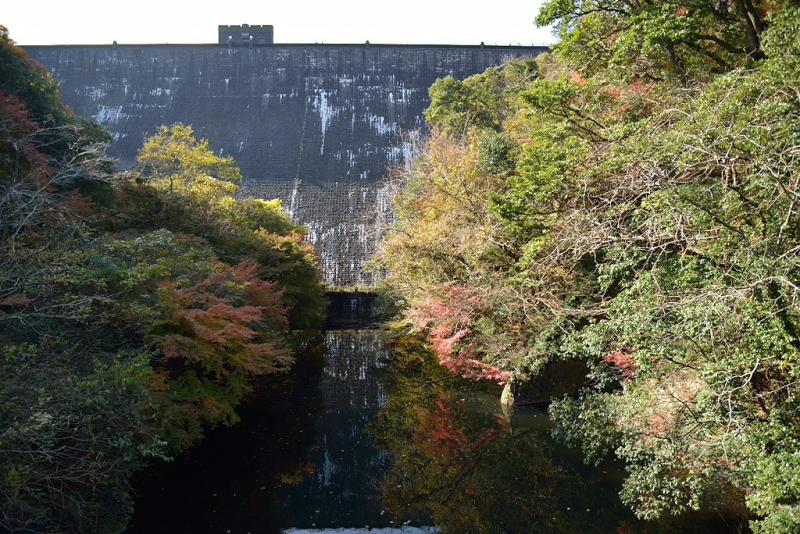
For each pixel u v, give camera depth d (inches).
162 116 2960.1
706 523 491.8
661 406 461.7
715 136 388.2
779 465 342.6
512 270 768.3
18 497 376.8
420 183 1084.5
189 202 1074.1
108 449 435.8
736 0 592.4
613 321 432.5
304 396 1039.6
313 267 1670.8
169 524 570.3
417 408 957.2
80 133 888.3
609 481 612.4
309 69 3115.2
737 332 369.7
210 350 612.7
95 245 563.2
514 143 938.7
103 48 3083.2
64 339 483.5
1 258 440.1
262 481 679.1
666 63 643.5
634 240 431.5
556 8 647.8
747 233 373.7
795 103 368.5
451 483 678.5
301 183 2753.4
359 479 695.1
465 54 3127.5
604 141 561.0
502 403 890.1
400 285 1050.7
